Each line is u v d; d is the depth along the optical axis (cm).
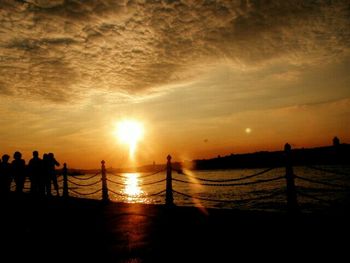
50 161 1349
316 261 489
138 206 1186
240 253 545
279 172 8375
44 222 928
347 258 496
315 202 2241
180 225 802
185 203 2777
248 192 3569
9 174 1038
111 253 573
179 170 1091
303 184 4081
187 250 575
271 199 2750
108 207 1210
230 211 941
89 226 847
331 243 576
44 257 558
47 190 1308
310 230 669
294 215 774
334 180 4331
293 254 527
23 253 588
